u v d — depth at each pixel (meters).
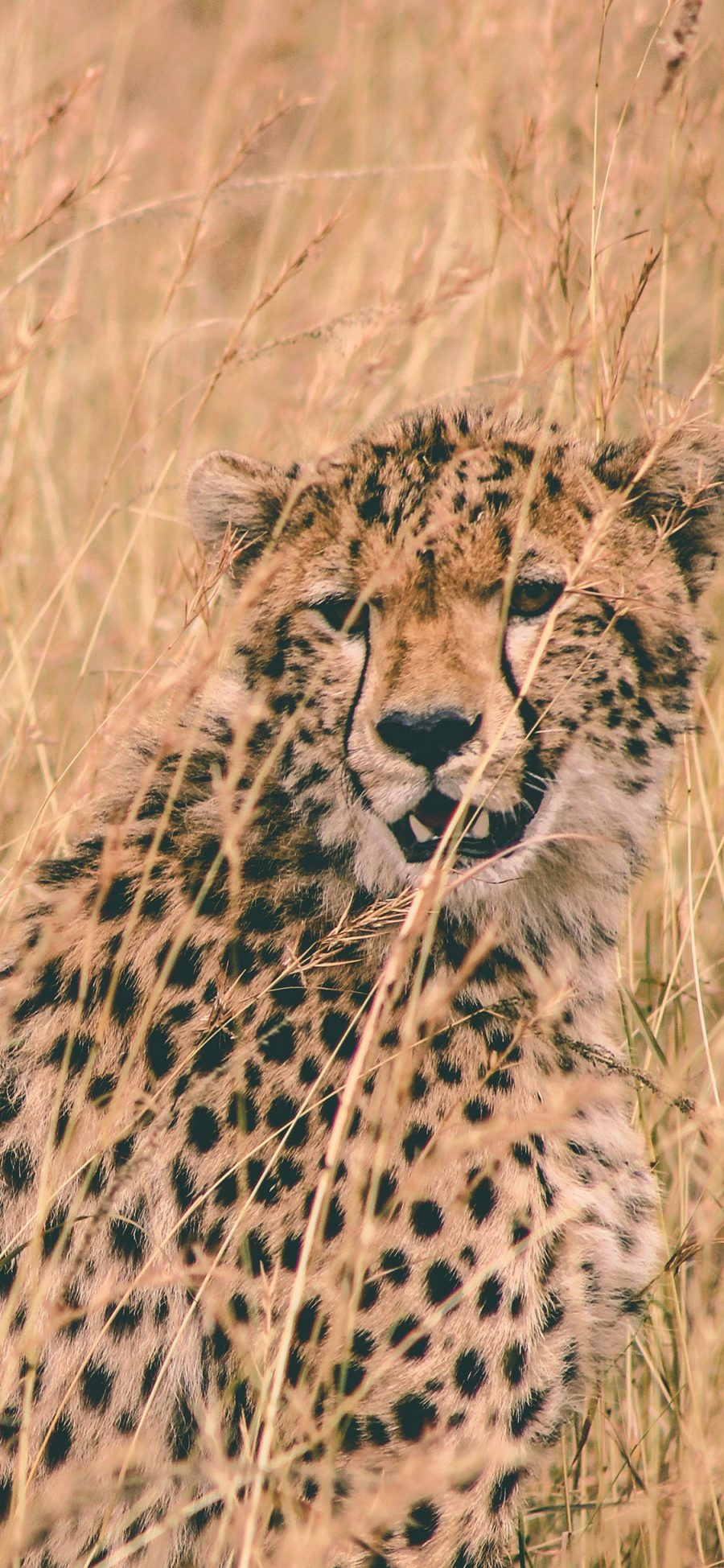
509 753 7.78
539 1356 7.64
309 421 10.43
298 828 8.19
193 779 8.21
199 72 16.48
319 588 8.01
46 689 11.51
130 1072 7.52
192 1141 7.52
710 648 8.59
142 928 7.77
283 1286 7.43
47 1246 7.27
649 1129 9.12
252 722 7.27
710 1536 8.41
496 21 13.74
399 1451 7.44
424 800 7.86
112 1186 6.61
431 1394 7.43
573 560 7.94
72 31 16.73
